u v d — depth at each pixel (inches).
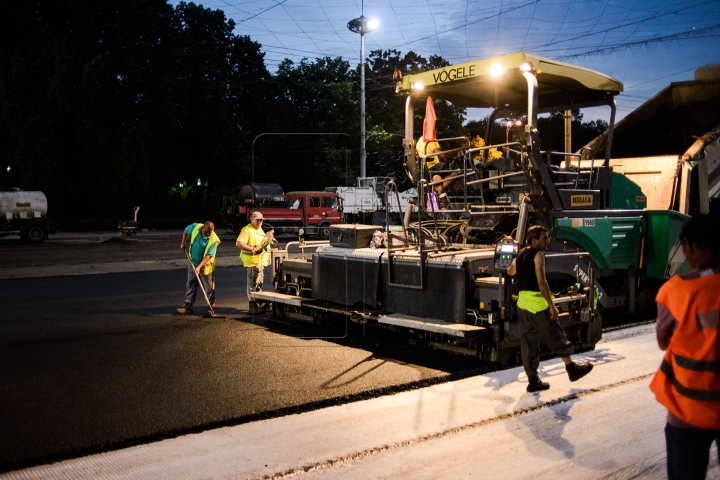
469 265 255.1
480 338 252.2
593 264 285.0
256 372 243.6
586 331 275.4
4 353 277.7
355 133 1768.0
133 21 1453.0
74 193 1434.5
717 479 148.7
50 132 1357.0
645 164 377.7
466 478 147.9
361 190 1312.7
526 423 185.3
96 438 173.0
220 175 1806.1
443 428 180.9
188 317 373.1
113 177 1427.2
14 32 1379.2
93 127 1373.0
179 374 241.4
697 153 357.7
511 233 289.9
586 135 900.6
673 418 107.3
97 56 1336.1
